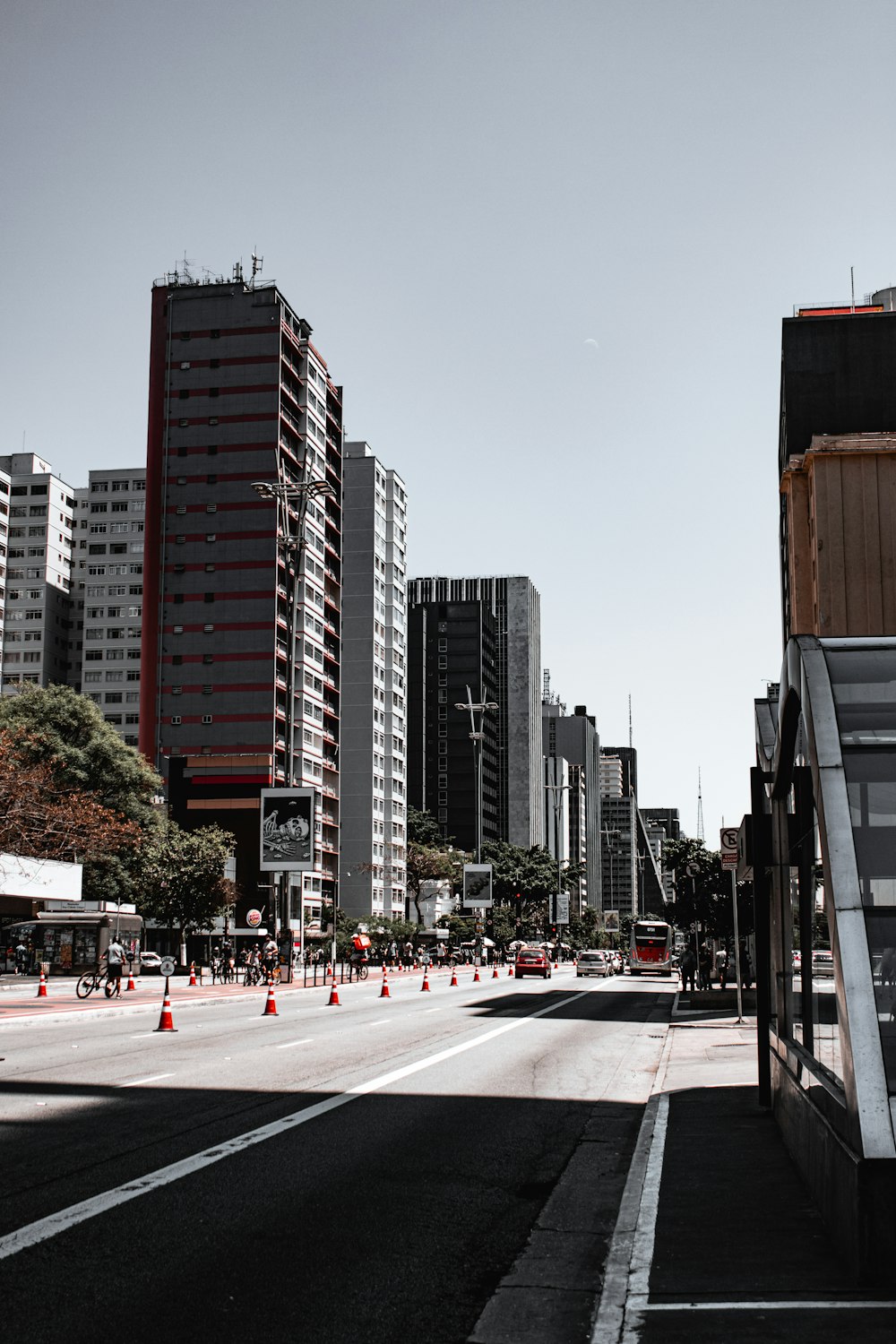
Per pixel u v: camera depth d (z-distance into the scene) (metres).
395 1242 7.89
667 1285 6.52
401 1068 18.39
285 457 110.69
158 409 110.44
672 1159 10.49
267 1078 16.58
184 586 107.69
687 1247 7.36
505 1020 30.12
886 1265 6.34
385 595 138.12
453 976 55.00
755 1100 14.45
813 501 48.81
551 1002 40.41
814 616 48.62
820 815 7.39
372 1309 6.41
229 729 105.25
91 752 80.75
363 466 135.75
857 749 7.50
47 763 64.88
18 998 38.88
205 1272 6.94
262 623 106.25
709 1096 14.98
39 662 151.38
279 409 108.94
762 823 13.95
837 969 6.93
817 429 54.31
